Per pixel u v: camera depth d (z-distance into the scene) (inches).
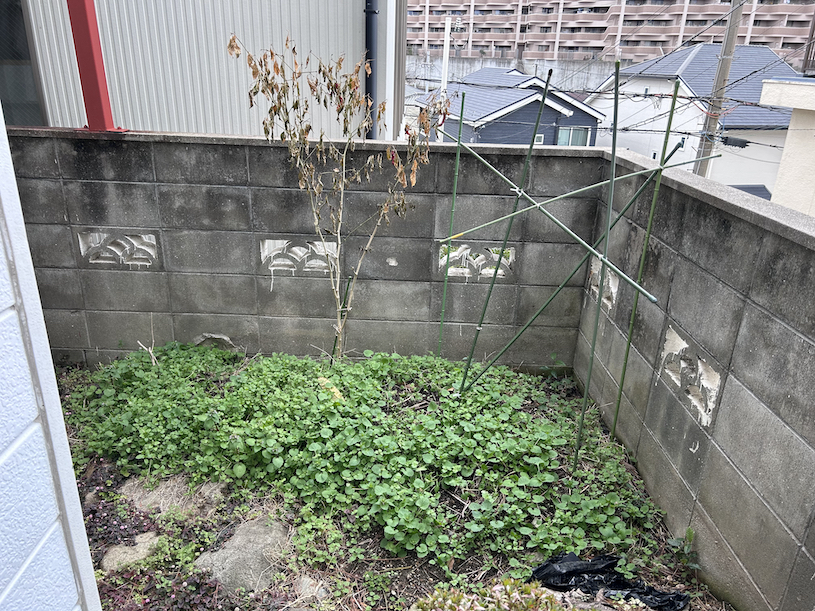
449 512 114.7
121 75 203.2
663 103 471.8
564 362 170.9
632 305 131.8
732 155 467.8
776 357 82.3
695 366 105.6
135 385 148.7
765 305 84.9
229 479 122.4
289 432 128.6
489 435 131.6
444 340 169.6
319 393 139.6
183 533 109.9
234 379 151.6
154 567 103.0
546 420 142.6
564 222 156.6
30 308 47.6
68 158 150.2
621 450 133.0
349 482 118.5
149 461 126.4
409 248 159.5
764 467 84.2
